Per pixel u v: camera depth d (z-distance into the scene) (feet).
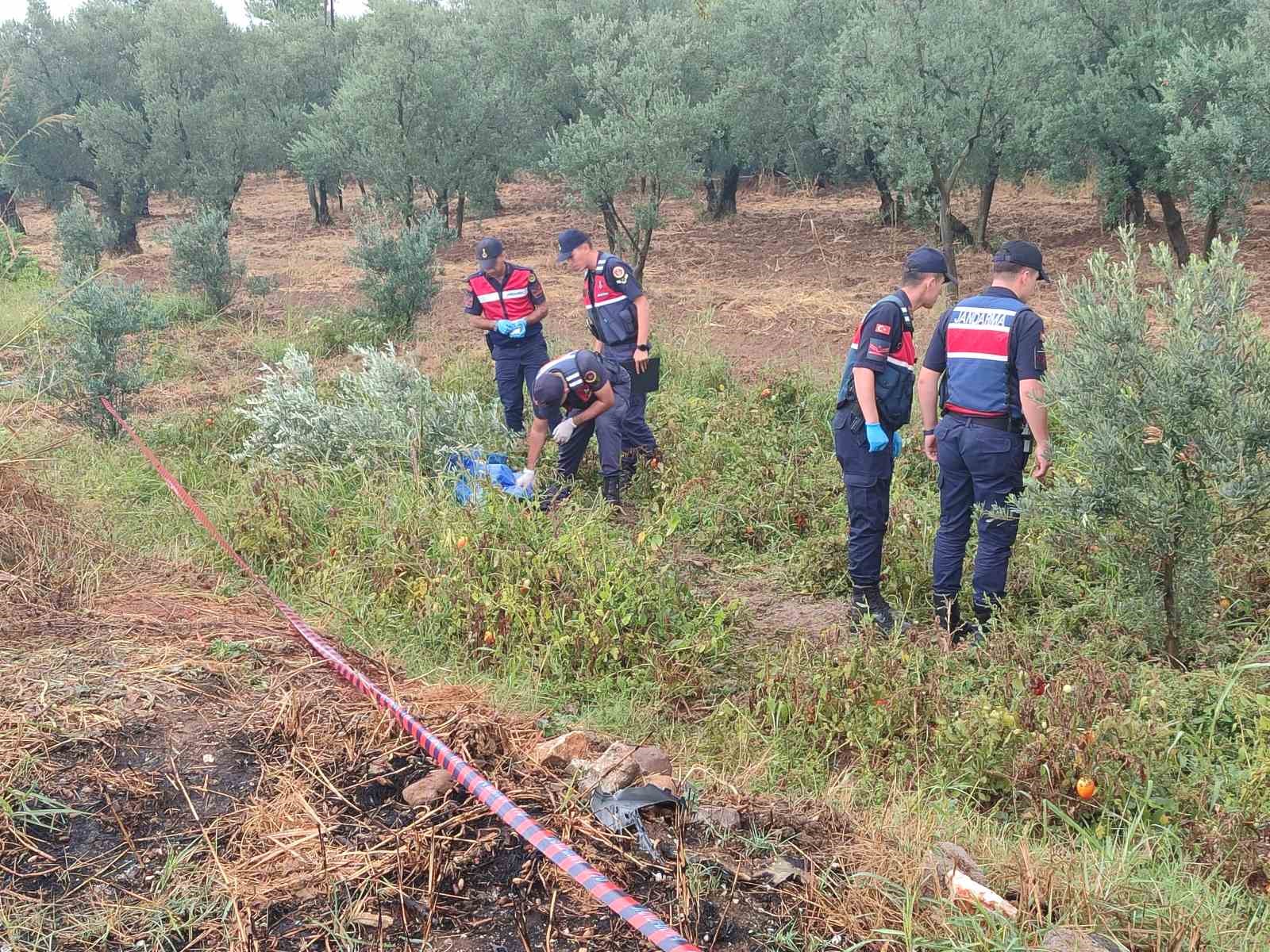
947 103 41.63
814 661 14.10
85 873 8.66
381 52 54.60
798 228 60.95
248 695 11.57
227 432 26.00
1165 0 42.39
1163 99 39.78
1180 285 14.17
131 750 10.26
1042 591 17.33
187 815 9.42
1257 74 34.30
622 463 23.22
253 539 18.44
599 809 9.57
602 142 43.98
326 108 78.95
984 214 49.98
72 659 12.12
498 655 15.08
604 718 13.47
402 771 10.08
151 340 36.06
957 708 13.25
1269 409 13.50
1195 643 14.79
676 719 14.06
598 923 8.23
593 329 23.48
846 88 49.26
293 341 37.24
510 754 10.57
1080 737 11.65
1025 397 15.21
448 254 58.03
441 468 22.35
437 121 56.29
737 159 64.80
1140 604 14.99
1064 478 15.49
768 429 25.35
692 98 56.95
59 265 55.52
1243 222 36.42
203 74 68.85
